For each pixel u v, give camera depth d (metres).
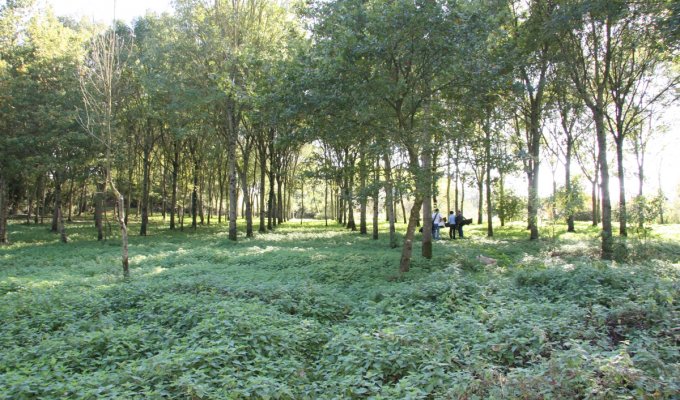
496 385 4.84
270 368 5.65
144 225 31.05
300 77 12.49
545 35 17.61
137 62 25.08
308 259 16.48
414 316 7.58
